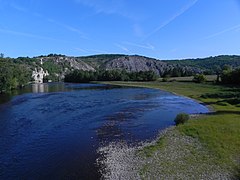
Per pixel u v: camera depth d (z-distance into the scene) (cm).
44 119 4819
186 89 11425
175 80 17250
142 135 3684
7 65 11831
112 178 2298
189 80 16312
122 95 9250
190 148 2964
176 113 5409
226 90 9950
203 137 3294
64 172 2438
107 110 5847
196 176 2264
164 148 3022
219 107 6003
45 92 10850
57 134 3762
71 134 3766
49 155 2884
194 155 2742
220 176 2252
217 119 4272
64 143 3322
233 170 2355
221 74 13962
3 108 6109
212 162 2539
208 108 6019
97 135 3709
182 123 4228
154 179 2239
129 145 3225
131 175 2342
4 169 2516
